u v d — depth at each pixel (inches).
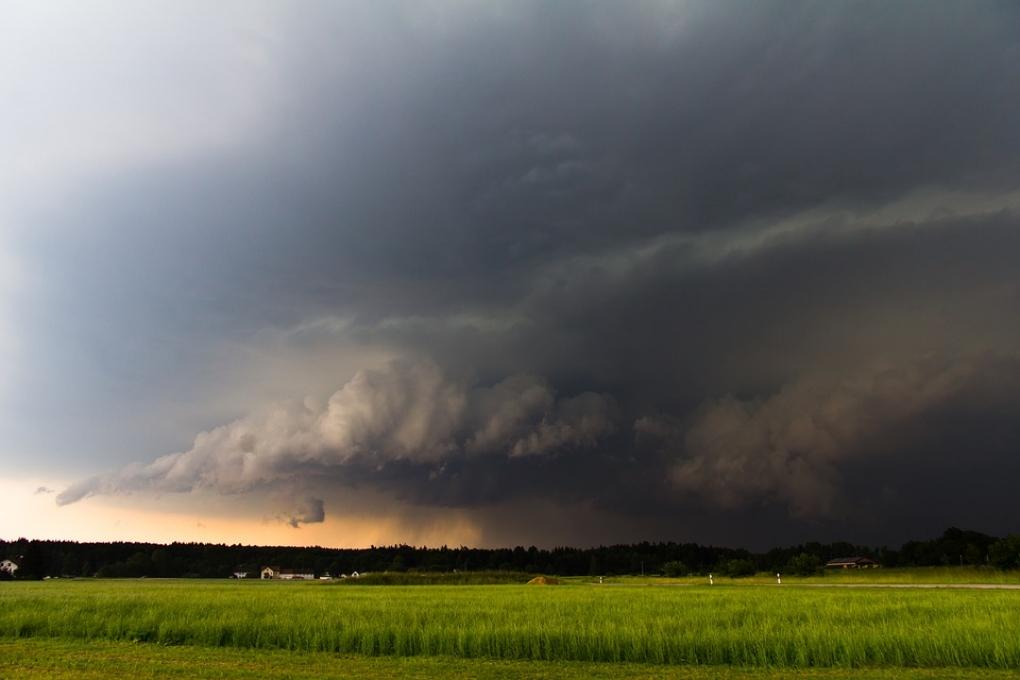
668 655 855.1
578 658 872.3
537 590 2518.5
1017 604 1296.8
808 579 3895.2
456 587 3090.6
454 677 751.1
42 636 1093.1
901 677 734.5
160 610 1263.5
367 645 928.3
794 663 824.9
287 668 798.5
